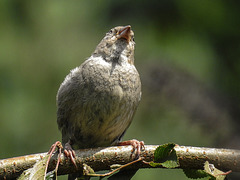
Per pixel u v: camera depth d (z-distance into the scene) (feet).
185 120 30.17
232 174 27.53
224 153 24.76
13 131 41.01
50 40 43.04
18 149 40.81
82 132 30.30
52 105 42.34
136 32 37.22
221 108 29.50
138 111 35.99
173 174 38.14
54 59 42.80
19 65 42.06
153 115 34.30
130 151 25.21
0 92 41.11
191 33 36.65
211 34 36.55
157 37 36.88
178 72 31.60
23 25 42.57
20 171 24.00
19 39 42.24
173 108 30.96
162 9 37.01
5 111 40.96
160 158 22.99
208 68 35.40
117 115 29.84
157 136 35.53
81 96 29.53
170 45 36.55
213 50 36.24
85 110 29.53
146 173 38.11
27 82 42.16
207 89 30.89
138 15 37.52
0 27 41.86
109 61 31.19
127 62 31.53
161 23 37.06
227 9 36.42
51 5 43.50
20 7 42.70
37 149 41.11
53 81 42.60
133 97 30.53
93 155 25.04
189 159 24.71
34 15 43.01
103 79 29.58
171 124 33.35
